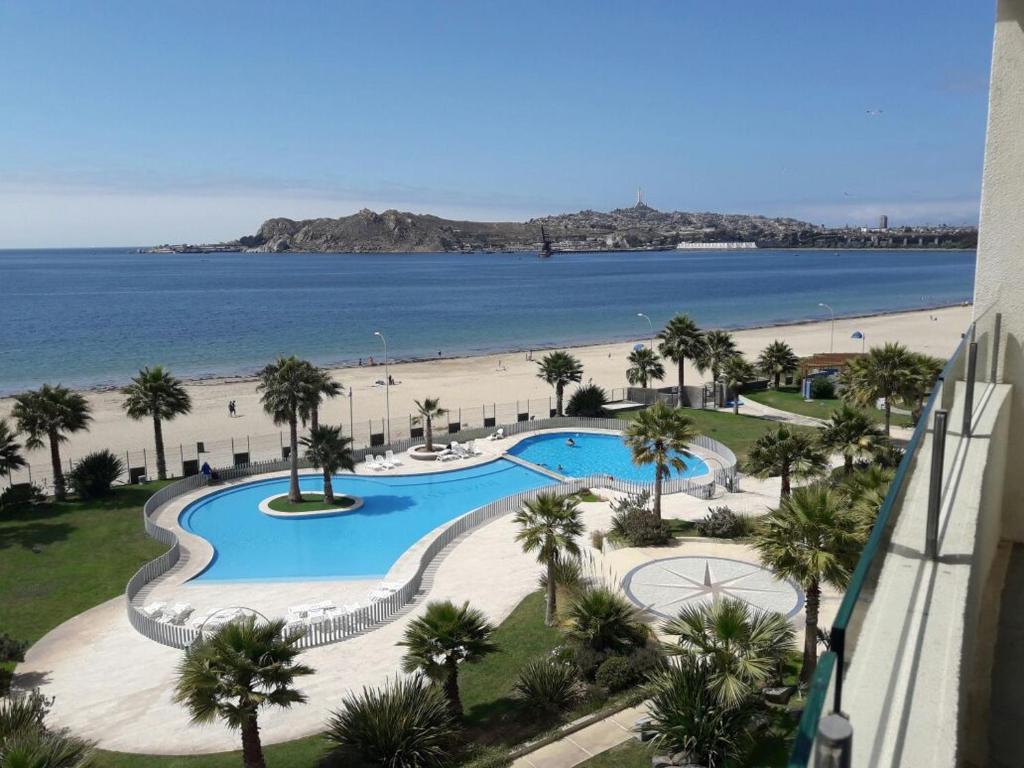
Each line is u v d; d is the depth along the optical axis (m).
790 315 163.88
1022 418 9.08
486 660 25.75
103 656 27.44
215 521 43.03
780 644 19.11
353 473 51.09
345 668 26.17
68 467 55.53
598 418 62.69
